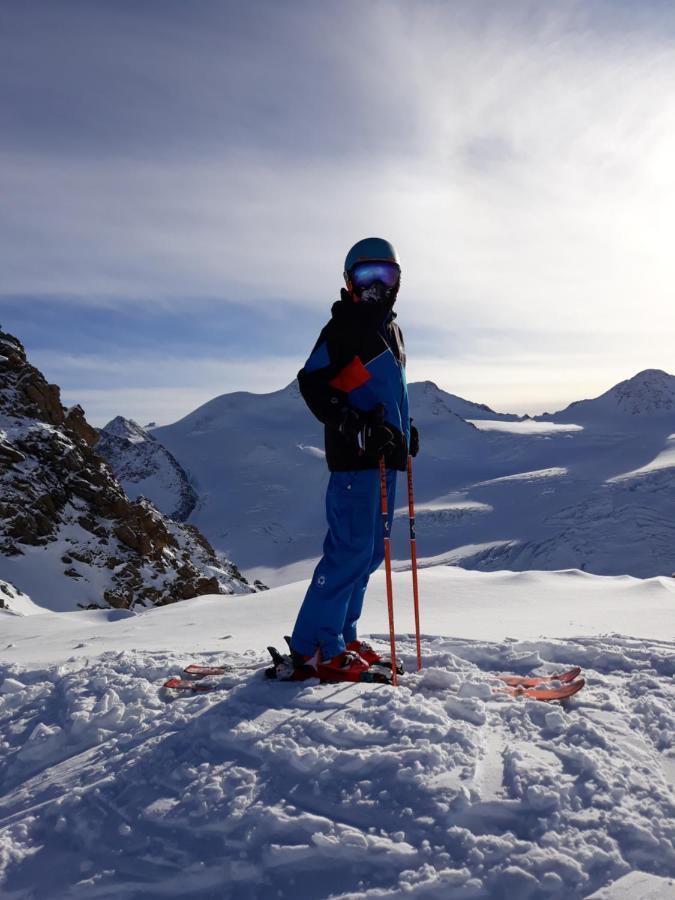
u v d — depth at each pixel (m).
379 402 3.48
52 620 9.39
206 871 1.97
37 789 2.64
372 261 3.45
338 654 3.37
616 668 3.79
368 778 2.34
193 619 7.62
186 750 2.65
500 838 1.99
